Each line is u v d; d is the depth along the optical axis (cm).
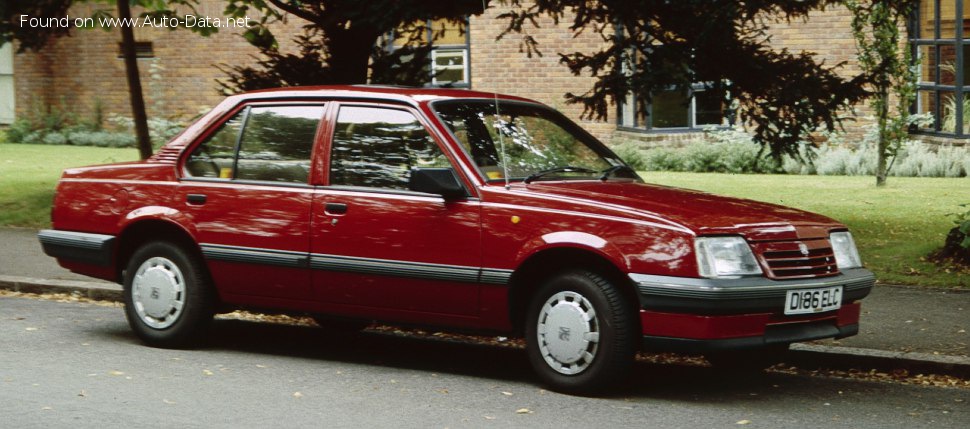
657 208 665
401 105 745
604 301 660
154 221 809
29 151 2448
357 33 1305
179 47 2714
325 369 759
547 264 702
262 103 796
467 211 699
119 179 830
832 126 1304
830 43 2217
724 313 637
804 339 671
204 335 812
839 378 761
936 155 2052
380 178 736
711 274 636
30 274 1113
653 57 1252
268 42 1478
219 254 781
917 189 1734
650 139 2230
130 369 740
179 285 805
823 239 700
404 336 899
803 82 1251
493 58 2433
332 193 745
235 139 797
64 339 840
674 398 685
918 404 679
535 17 1245
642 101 1274
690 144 2219
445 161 718
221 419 615
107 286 1042
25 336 848
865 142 2102
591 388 670
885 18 1669
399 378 733
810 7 1230
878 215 1452
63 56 2817
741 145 2131
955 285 1052
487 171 714
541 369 689
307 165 762
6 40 1455
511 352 838
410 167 727
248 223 771
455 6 1202
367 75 1361
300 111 781
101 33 2775
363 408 647
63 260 852
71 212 846
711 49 1226
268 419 617
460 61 2486
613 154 805
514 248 682
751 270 652
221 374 733
